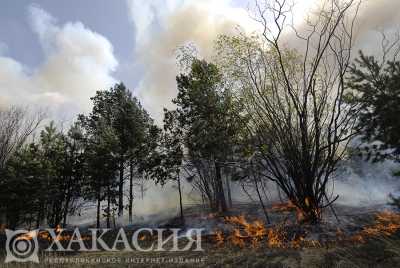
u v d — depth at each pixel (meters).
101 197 27.41
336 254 8.20
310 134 11.66
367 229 10.30
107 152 27.53
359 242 9.16
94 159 27.34
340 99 10.52
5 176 24.67
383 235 9.26
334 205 17.00
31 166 25.84
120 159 28.08
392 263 7.32
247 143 13.13
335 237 10.14
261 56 12.31
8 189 24.38
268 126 12.00
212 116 16.97
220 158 17.42
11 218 24.83
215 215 20.47
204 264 9.55
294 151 11.61
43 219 28.17
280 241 10.88
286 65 11.89
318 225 11.38
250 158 13.30
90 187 27.92
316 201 11.67
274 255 9.15
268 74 12.18
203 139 18.00
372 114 10.02
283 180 12.12
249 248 10.85
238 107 13.50
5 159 25.66
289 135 11.82
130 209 27.61
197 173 23.45
